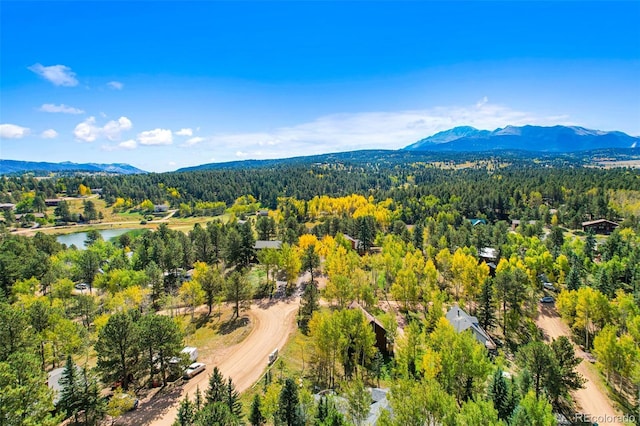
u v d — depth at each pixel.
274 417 37.81
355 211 182.00
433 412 32.16
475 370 44.69
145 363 52.12
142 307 79.62
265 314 78.62
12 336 44.88
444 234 126.06
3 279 83.81
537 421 36.09
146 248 113.81
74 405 40.28
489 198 187.75
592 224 155.00
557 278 97.81
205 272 86.69
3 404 28.56
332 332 51.03
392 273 91.06
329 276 93.31
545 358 48.47
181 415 37.09
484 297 75.44
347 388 43.09
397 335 62.28
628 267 96.44
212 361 59.88
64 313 67.88
